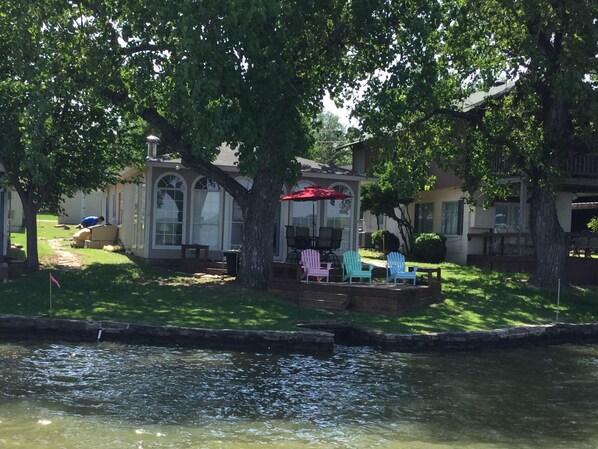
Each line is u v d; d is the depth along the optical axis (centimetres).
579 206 3014
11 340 1215
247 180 2272
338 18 1565
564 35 1661
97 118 1855
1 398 848
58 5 1502
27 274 1805
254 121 1377
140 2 1455
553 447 748
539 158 1814
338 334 1393
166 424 773
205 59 1300
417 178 2002
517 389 1016
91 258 2256
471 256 2655
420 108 1758
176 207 2202
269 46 1378
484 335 1373
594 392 1009
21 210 3672
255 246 1712
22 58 1503
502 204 2731
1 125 1684
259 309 1476
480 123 1942
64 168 1880
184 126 1667
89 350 1157
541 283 1955
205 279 1886
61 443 694
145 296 1559
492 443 755
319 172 2317
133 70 1599
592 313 1680
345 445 729
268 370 1073
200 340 1248
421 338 1311
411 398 938
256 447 709
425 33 1482
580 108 1672
